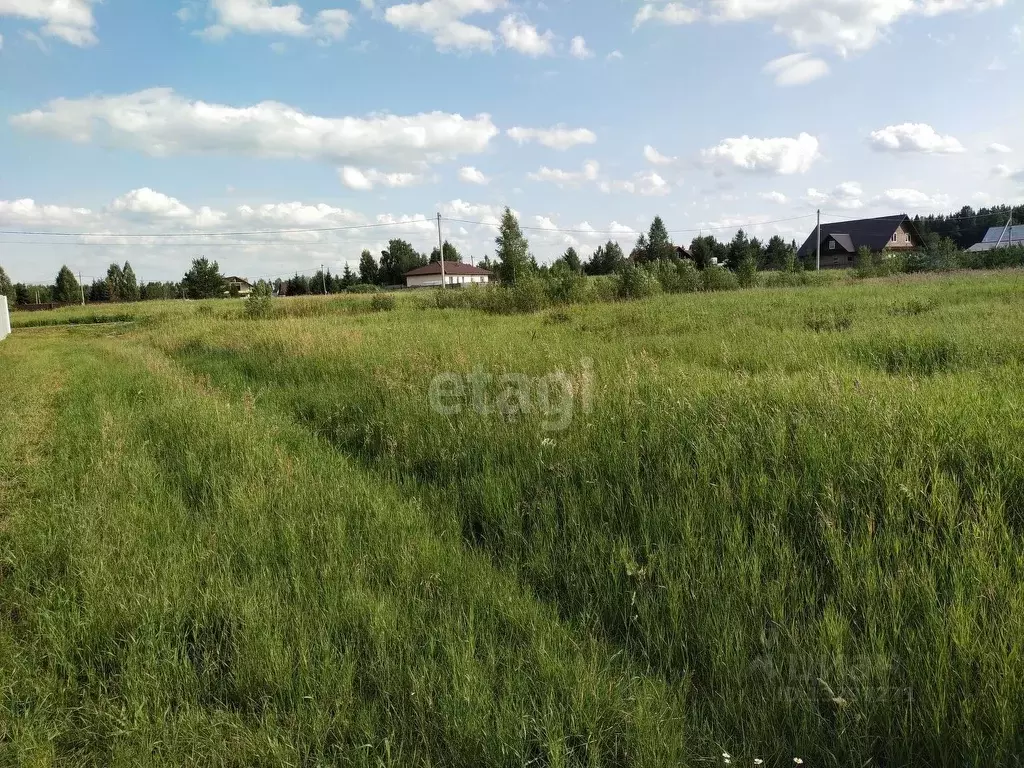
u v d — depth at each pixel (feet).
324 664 8.68
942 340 26.20
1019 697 7.02
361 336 41.81
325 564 11.60
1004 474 11.27
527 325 49.42
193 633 10.12
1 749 7.80
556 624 9.66
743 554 10.58
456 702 7.88
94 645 9.82
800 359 25.72
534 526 12.97
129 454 19.25
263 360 39.14
